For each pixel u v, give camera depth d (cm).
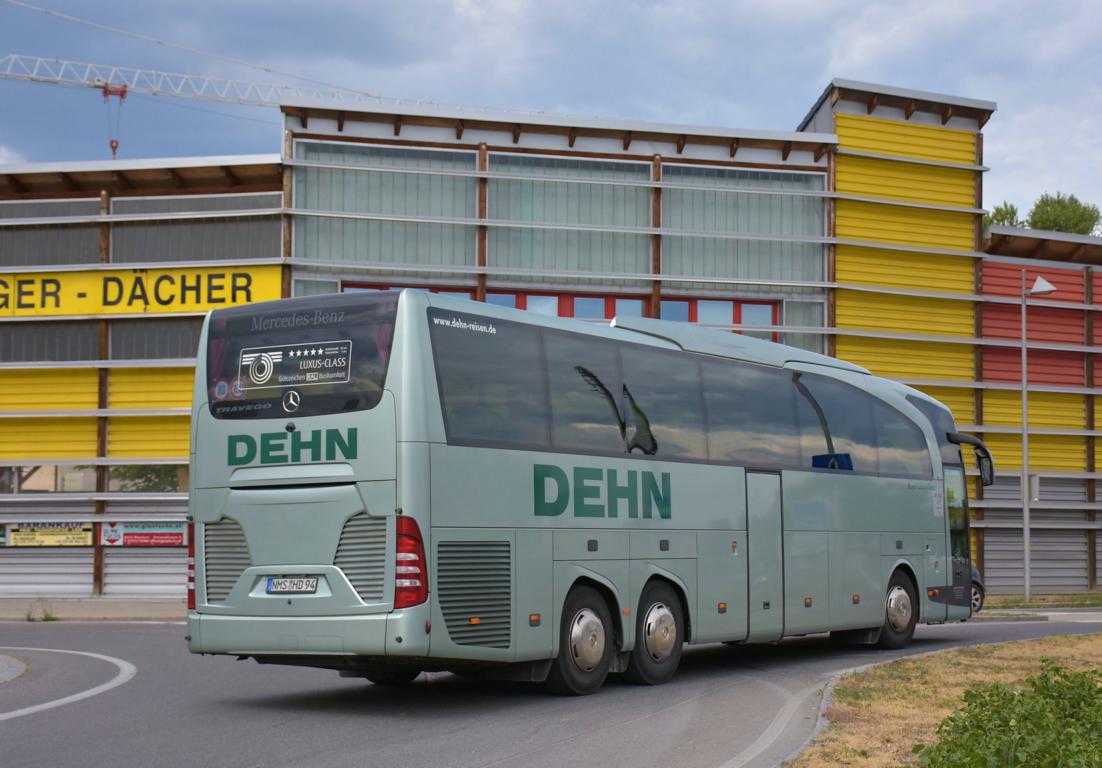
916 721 1007
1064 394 3688
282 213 3030
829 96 3422
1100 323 3712
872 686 1247
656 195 3241
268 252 3058
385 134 3106
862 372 1925
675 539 1420
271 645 1112
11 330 3120
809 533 1683
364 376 1102
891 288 3400
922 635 2223
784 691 1310
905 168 3456
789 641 2073
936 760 698
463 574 1112
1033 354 3650
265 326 1160
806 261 3347
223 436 1159
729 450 1539
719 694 1282
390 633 1059
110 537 3084
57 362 3084
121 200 3122
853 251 3384
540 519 1214
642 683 1379
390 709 1161
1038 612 2917
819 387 1766
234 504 1144
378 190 3102
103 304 3083
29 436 3112
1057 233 3631
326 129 3081
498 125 3156
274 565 1120
